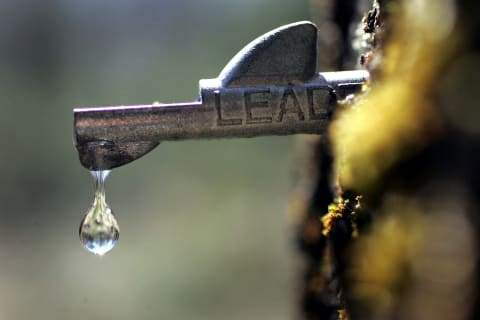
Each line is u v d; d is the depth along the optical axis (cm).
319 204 33
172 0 164
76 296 106
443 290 22
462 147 22
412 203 23
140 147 25
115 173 131
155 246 116
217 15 158
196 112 25
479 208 22
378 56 25
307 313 33
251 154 133
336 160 27
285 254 111
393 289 24
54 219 126
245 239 117
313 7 36
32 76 157
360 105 24
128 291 107
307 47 25
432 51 23
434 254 22
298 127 25
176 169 133
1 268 113
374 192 24
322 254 33
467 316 22
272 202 123
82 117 25
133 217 123
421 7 23
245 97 25
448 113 22
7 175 132
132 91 153
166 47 161
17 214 128
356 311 26
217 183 129
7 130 138
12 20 165
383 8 25
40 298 105
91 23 171
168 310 104
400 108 23
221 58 154
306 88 25
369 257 25
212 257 113
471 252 22
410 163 23
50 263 114
